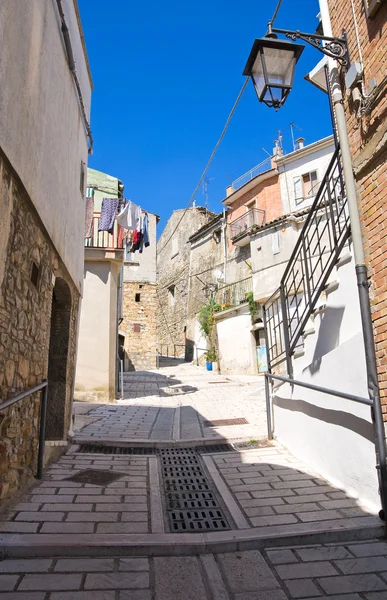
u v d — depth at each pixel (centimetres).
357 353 386
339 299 437
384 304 352
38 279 461
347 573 278
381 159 363
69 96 623
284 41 416
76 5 667
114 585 261
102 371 1100
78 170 719
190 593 257
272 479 456
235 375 1966
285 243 1878
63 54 571
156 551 304
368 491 372
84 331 1120
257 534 323
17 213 378
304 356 519
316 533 324
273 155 2227
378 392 351
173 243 3272
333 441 438
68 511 363
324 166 1956
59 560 289
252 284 2056
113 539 310
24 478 420
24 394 386
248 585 265
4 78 324
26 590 250
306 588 262
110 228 1109
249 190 2272
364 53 393
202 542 310
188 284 2884
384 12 363
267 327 703
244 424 748
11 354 378
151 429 723
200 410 930
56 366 637
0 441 354
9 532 315
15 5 354
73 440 621
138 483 448
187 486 448
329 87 572
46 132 473
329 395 446
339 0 444
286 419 589
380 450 337
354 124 409
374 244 369
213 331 2281
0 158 324
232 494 415
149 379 1706
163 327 3359
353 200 396
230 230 2352
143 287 2409
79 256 751
